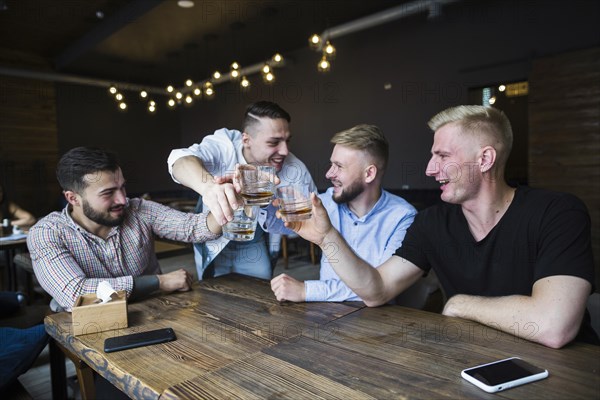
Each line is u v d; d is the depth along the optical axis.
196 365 0.90
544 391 0.74
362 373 0.83
